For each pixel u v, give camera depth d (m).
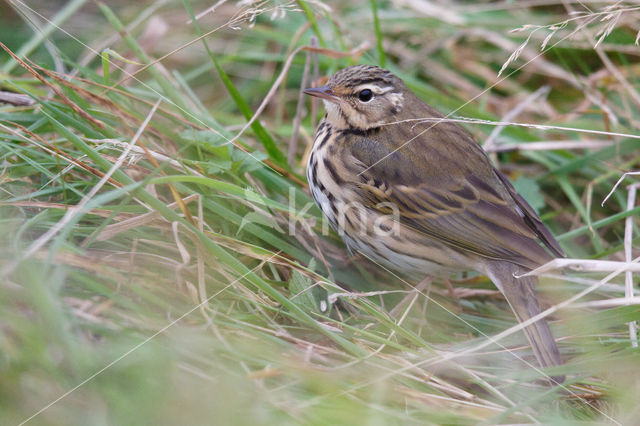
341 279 10.62
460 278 11.72
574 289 10.72
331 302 9.01
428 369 8.77
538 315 8.59
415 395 8.01
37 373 6.79
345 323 9.62
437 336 9.92
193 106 12.00
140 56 11.40
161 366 6.95
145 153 9.60
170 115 10.73
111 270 8.18
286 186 10.81
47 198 9.73
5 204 8.92
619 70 14.22
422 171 10.20
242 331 8.38
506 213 10.09
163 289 8.62
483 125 13.27
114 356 7.00
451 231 10.09
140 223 9.02
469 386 8.87
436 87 14.87
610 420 8.19
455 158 10.33
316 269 10.45
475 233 10.01
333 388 7.62
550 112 14.16
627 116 13.38
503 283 9.80
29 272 7.31
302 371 7.71
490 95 14.76
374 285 10.77
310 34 14.50
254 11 9.97
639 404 8.05
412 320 10.03
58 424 6.43
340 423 7.16
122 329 7.65
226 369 7.54
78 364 6.86
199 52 14.76
